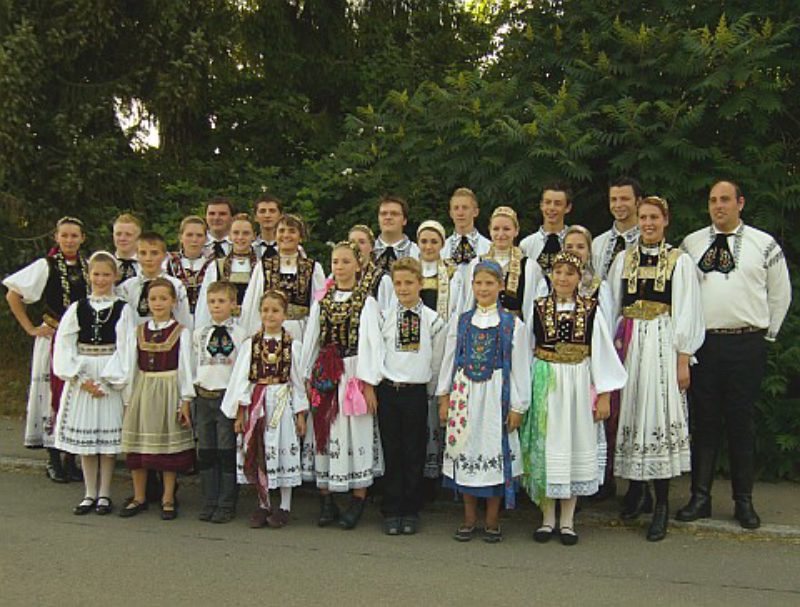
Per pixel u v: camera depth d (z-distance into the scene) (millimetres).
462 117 7281
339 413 5316
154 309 5613
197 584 4371
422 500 5820
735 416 5332
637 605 4137
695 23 7445
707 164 6934
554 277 5180
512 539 5164
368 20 11320
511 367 5094
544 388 5070
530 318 5254
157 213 9625
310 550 4918
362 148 8016
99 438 5570
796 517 5523
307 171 8969
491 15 10945
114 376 5531
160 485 6000
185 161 10602
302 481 5602
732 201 5270
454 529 5371
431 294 5785
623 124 6902
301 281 5844
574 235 5484
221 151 11047
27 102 8812
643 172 6824
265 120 10805
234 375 5379
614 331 5340
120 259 6363
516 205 7277
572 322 5105
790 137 7324
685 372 5145
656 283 5203
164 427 5488
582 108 7297
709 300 5305
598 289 5266
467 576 4504
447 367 5258
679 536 5215
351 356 5367
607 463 5527
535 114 7062
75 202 9250
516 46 8031
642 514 5531
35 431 6430
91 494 5715
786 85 7246
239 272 6152
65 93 9375
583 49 7703
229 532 5258
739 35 6840
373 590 4297
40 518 5516
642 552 4918
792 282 6758
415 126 7680
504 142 7062
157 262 6023
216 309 5516
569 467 4980
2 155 8812
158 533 5219
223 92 11125
